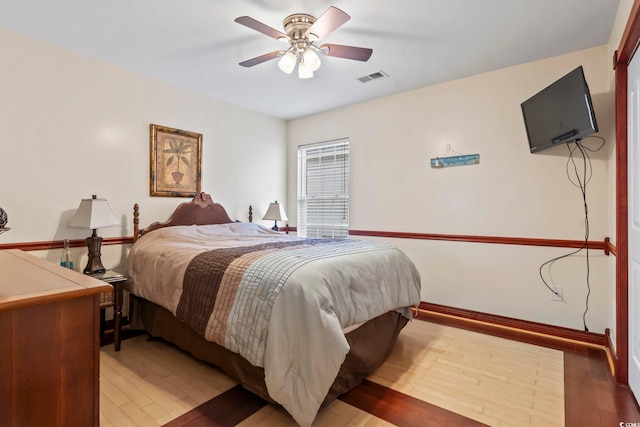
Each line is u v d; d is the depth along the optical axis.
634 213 1.95
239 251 2.36
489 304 3.25
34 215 2.61
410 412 1.83
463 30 2.45
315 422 1.74
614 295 2.44
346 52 2.29
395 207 3.84
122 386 2.08
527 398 1.97
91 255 2.69
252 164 4.38
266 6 2.15
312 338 1.63
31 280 1.23
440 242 3.54
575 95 2.40
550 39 2.59
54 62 2.69
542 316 2.99
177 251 2.56
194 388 2.06
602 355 2.54
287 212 4.88
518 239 3.09
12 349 1.01
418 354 2.56
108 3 2.12
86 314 1.16
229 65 3.05
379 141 3.96
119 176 3.10
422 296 3.66
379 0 2.09
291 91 3.71
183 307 2.25
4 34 2.45
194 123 3.71
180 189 3.57
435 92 3.54
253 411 1.83
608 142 2.65
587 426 1.71
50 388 1.08
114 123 3.06
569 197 2.86
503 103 3.15
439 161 3.52
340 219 4.39
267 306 1.77
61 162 2.74
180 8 2.18
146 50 2.77
